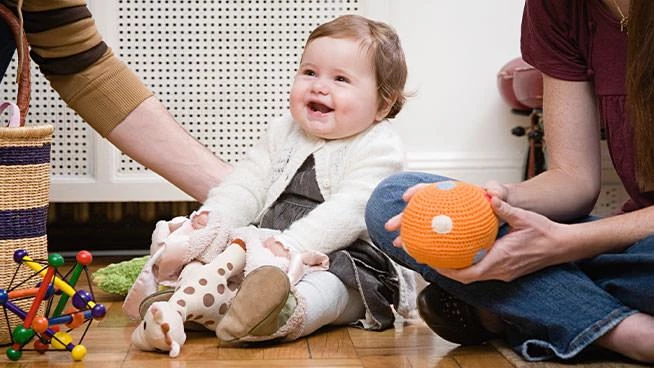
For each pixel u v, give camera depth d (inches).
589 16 57.9
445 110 111.9
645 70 50.9
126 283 75.3
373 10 105.0
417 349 59.7
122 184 103.8
